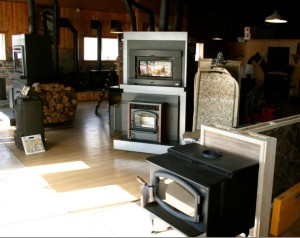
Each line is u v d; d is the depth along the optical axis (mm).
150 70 5070
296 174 3059
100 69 10242
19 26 8812
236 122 4367
